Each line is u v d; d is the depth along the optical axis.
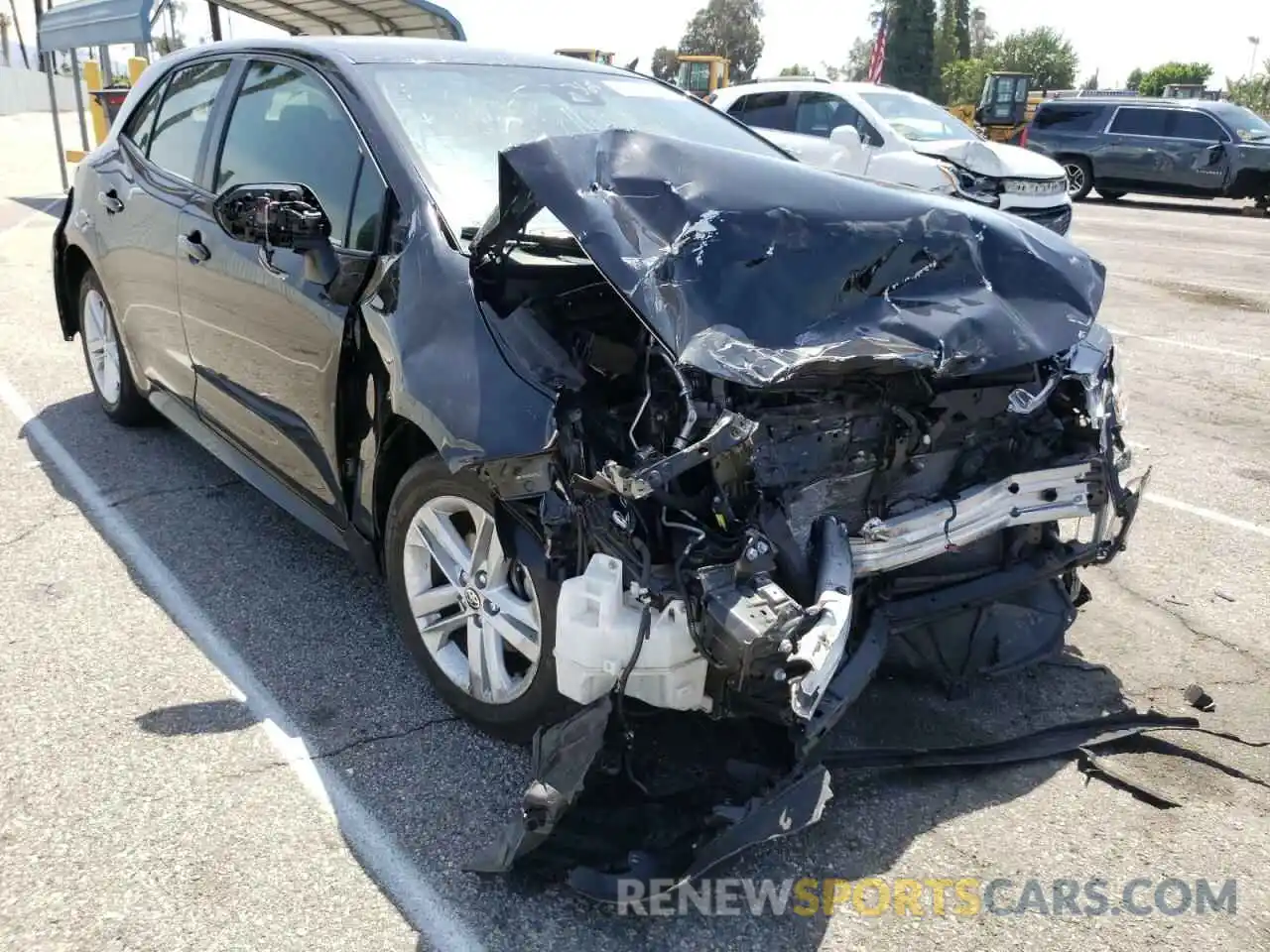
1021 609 3.24
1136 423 6.20
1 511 4.34
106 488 4.61
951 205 3.08
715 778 2.49
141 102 4.81
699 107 4.37
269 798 2.66
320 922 2.28
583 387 2.56
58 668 3.21
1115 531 3.18
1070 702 3.22
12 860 2.42
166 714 3.00
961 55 78.69
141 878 2.38
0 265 9.47
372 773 2.78
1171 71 64.31
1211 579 4.14
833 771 2.81
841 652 2.42
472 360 2.63
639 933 2.30
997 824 2.68
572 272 2.89
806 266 2.65
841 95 10.97
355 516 3.22
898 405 2.82
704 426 2.49
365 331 2.97
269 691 3.14
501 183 2.73
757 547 2.38
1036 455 3.08
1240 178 18.56
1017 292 2.92
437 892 2.38
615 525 2.38
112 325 5.05
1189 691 3.26
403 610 3.09
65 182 15.12
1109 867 2.55
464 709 2.93
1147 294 10.42
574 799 2.29
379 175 3.18
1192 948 2.31
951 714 3.12
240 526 4.27
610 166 2.77
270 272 3.41
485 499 2.72
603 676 2.39
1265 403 6.68
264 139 3.75
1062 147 20.50
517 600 2.77
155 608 3.61
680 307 2.50
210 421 4.16
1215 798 2.80
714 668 2.38
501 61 3.94
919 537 2.78
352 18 12.55
